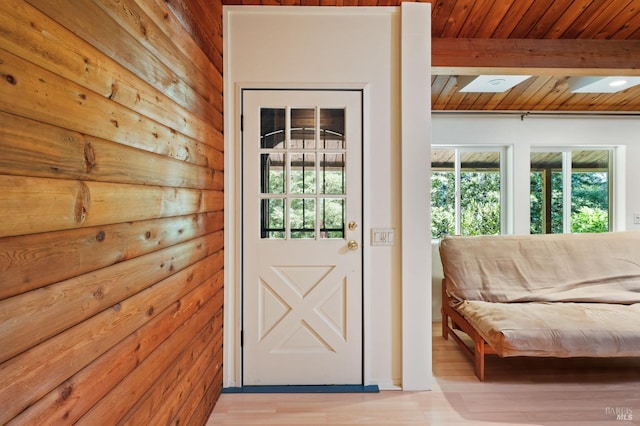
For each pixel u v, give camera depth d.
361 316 2.12
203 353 1.72
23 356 0.68
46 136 0.74
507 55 2.40
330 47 2.10
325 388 2.07
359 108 2.11
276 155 2.13
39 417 0.71
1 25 0.64
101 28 0.92
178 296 1.40
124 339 1.01
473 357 2.39
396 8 2.10
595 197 3.74
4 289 0.64
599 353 1.98
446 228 3.65
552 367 2.36
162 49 1.28
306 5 2.08
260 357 2.11
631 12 2.19
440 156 3.66
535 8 2.18
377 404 1.92
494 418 1.79
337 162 2.14
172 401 1.34
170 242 1.33
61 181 0.78
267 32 2.09
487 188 3.66
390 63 2.11
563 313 2.21
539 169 3.72
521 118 3.56
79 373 0.83
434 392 2.04
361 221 2.12
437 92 3.29
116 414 0.96
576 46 2.42
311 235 2.14
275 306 2.12
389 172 2.12
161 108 1.26
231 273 2.10
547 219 3.71
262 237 2.13
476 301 2.61
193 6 1.59
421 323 2.09
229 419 1.79
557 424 1.74
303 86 2.10
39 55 0.72
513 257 2.79
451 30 2.33
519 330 2.01
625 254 2.77
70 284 0.80
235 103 2.09
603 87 3.02
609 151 3.75
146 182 1.15
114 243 0.97
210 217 1.83
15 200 0.67
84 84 0.86
